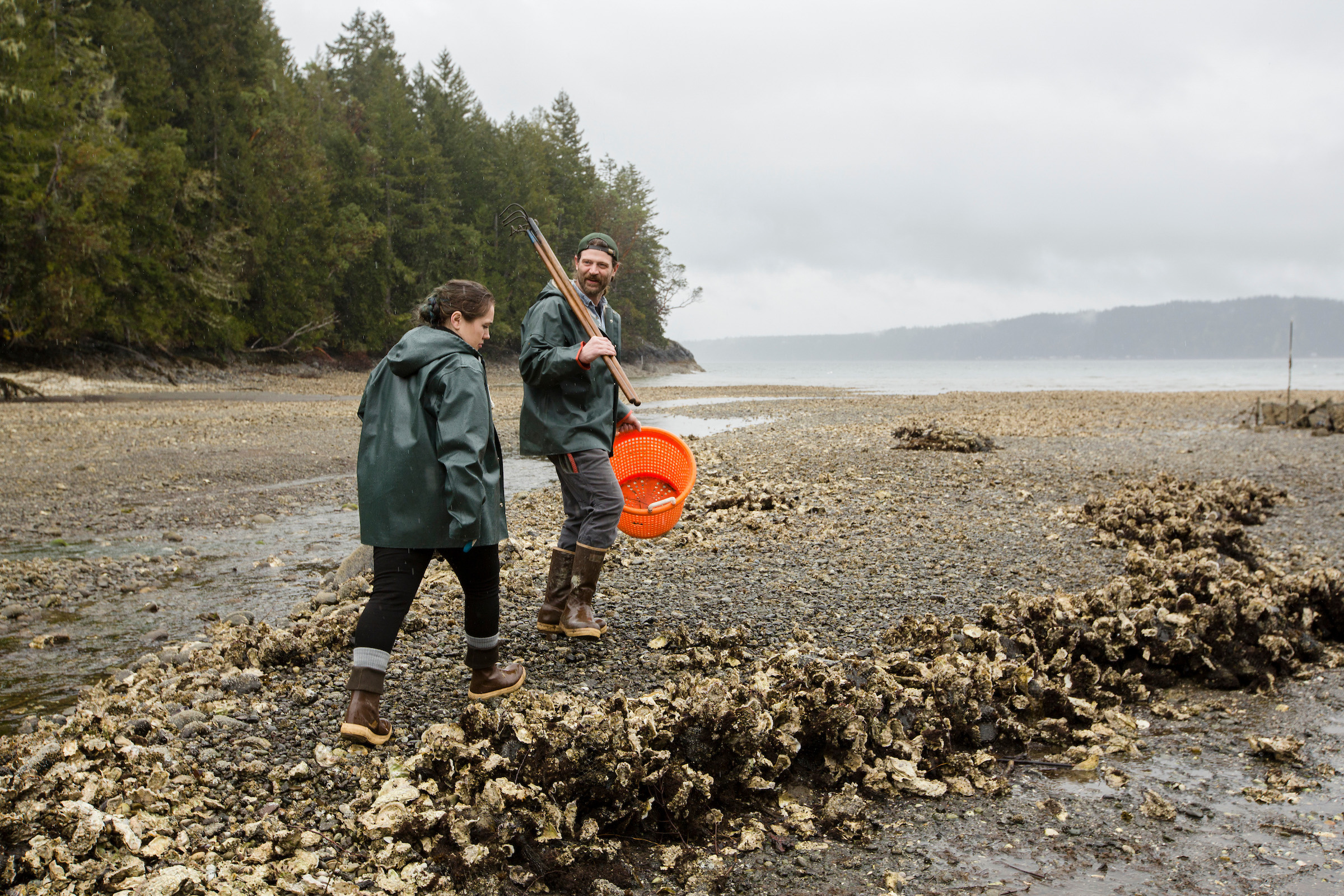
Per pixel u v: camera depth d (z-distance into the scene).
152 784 2.55
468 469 2.74
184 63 41.34
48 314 30.45
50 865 2.11
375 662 2.90
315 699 3.32
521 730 2.71
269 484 10.46
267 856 2.28
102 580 5.76
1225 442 15.91
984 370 149.75
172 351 41.44
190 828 2.37
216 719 3.03
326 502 9.30
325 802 2.58
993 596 4.97
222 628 4.61
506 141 61.31
